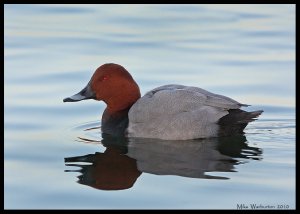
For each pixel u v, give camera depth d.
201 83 16.20
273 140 12.70
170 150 11.99
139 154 11.78
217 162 11.33
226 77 16.64
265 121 14.04
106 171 10.88
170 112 12.60
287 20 21.50
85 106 14.88
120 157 11.60
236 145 12.31
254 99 15.30
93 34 20.08
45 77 16.39
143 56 18.11
